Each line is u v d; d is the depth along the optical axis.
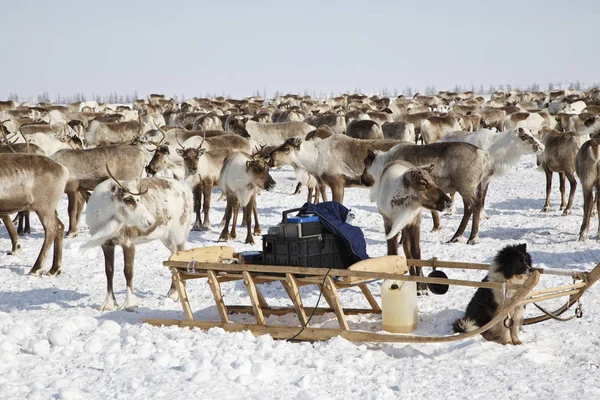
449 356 6.68
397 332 7.46
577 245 13.03
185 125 39.41
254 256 8.26
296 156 15.89
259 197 20.94
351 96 71.44
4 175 11.73
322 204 8.04
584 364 6.36
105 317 8.89
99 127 29.56
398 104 54.25
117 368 6.66
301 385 6.00
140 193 9.00
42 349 7.30
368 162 12.78
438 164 13.48
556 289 6.76
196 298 9.91
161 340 7.45
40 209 12.05
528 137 15.16
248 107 56.97
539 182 22.66
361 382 6.07
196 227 16.48
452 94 76.44
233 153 15.13
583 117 28.88
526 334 7.30
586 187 13.35
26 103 62.53
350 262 8.03
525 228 15.18
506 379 5.98
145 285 11.06
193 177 16.25
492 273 6.85
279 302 9.52
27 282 11.51
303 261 7.56
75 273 12.19
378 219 16.95
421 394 5.72
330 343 7.09
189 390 5.96
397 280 7.32
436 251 12.80
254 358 6.76
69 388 5.93
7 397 6.02
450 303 8.83
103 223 9.20
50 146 21.31
